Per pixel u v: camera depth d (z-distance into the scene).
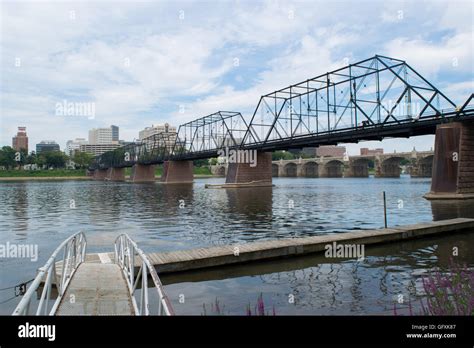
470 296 6.59
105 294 9.84
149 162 160.88
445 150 51.00
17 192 82.50
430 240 20.45
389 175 187.88
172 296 11.84
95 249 20.80
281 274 14.36
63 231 27.62
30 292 5.82
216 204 49.50
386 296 11.37
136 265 13.97
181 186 114.50
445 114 51.97
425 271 14.20
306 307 10.50
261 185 99.56
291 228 27.41
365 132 62.91
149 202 54.16
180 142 140.12
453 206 41.47
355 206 44.34
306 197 60.66
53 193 78.69
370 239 19.31
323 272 14.49
